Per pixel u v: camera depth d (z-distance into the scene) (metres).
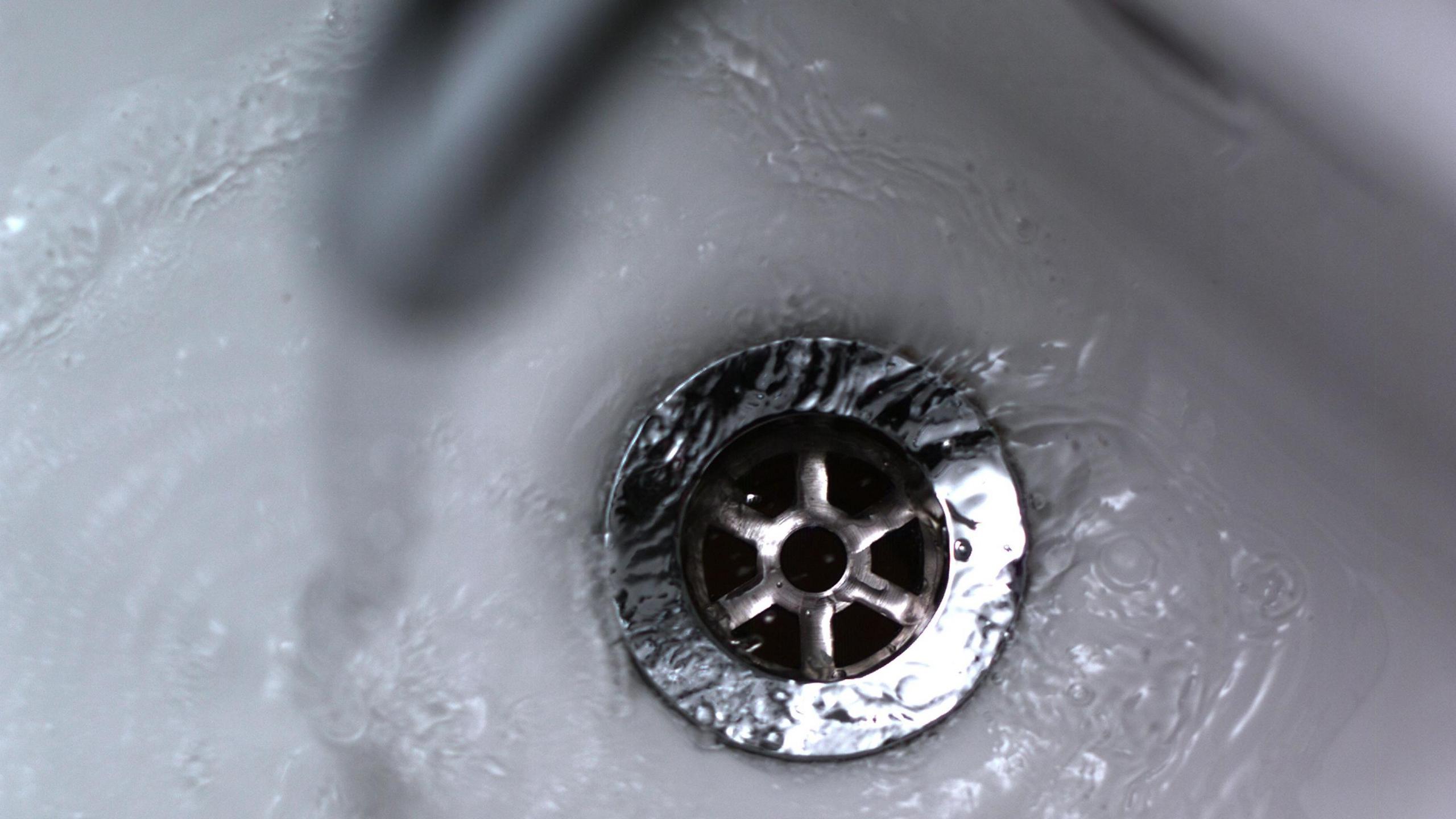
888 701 0.47
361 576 0.48
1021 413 0.48
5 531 0.48
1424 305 0.43
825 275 0.49
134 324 0.48
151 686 0.47
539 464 0.48
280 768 0.47
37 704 0.47
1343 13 0.42
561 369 0.48
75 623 0.47
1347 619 0.47
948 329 0.48
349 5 0.48
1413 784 0.46
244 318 0.48
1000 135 0.48
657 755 0.47
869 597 0.47
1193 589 0.47
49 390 0.48
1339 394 0.46
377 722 0.47
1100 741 0.47
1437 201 0.42
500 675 0.48
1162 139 0.46
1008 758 0.47
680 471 0.48
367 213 0.48
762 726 0.47
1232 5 0.43
